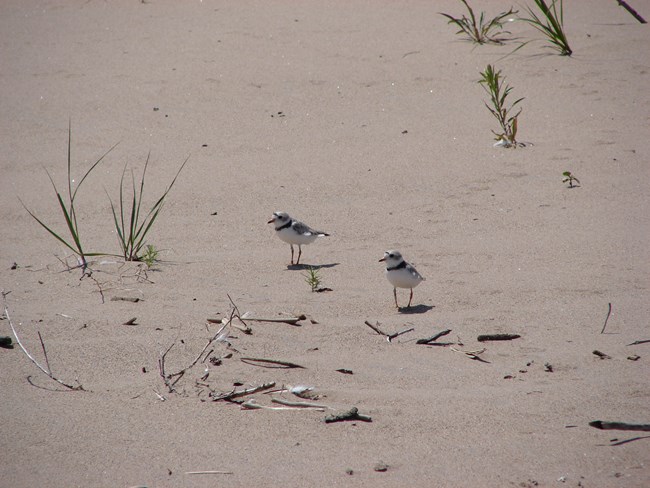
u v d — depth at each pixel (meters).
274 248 13.79
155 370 9.09
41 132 19.52
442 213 14.96
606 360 9.23
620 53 23.44
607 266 12.16
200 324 10.46
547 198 15.34
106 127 19.83
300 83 22.31
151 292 11.72
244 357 9.48
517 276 12.02
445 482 6.78
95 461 7.11
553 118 19.59
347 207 15.46
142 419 7.93
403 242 13.75
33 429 7.66
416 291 11.72
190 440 7.52
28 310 10.89
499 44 24.77
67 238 14.21
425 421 7.91
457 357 9.51
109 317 10.64
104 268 12.73
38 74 23.33
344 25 26.97
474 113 20.22
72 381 8.79
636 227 13.66
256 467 7.04
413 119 19.98
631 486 6.68
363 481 6.79
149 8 29.52
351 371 9.12
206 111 20.73
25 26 27.69
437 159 17.62
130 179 17.00
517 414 8.02
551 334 10.06
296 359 9.45
